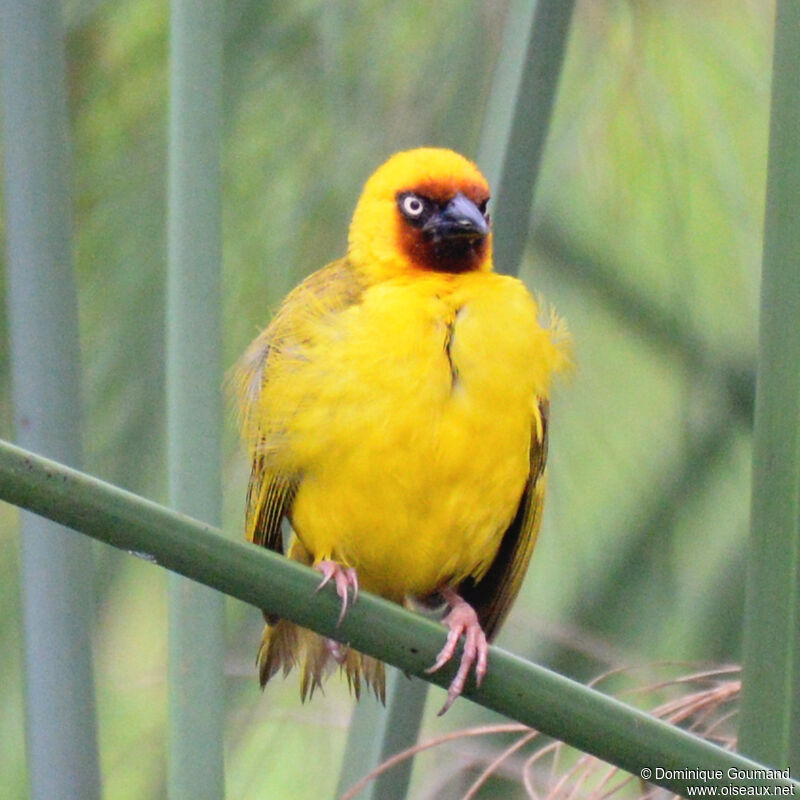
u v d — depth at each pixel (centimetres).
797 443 585
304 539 796
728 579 998
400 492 764
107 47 899
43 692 682
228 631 1008
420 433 754
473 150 923
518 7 751
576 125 1020
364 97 921
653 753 550
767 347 592
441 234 830
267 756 980
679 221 1024
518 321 786
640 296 1034
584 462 1029
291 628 789
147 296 893
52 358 689
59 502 527
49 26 702
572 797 705
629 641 974
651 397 1035
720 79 1012
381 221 845
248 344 923
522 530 829
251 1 898
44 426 684
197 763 653
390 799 722
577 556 1010
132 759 998
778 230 589
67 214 700
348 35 914
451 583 830
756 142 1020
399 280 810
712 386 1030
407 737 728
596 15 1006
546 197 1034
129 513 539
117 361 887
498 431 771
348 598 599
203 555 556
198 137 668
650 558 994
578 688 558
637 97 1016
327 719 983
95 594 954
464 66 921
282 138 916
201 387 662
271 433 770
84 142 898
